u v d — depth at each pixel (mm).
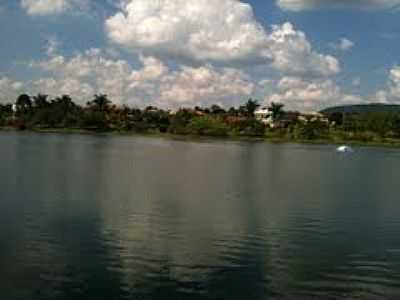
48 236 49312
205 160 156125
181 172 117312
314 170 138000
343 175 126312
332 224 60000
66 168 116188
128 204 68750
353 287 37594
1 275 37656
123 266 40375
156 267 40375
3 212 60844
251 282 37688
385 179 118312
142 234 51344
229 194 82688
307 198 81250
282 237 52281
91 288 35562
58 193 76625
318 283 38062
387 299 35562
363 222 61812
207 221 59031
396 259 44875
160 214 62344
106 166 124875
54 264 40406
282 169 136375
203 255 44281
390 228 58281
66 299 33688
